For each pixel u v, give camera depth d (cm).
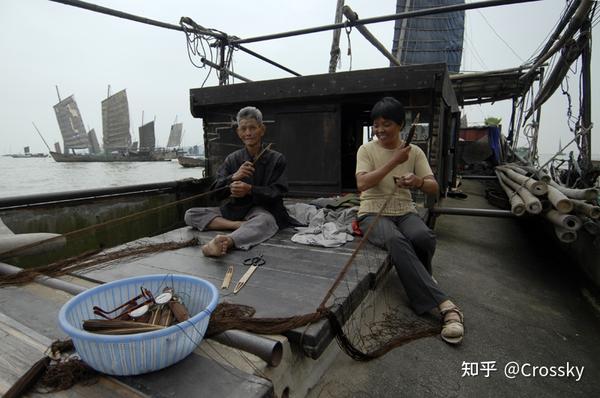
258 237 306
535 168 687
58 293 207
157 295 170
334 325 177
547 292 357
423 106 443
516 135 1172
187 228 359
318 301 192
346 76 460
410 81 430
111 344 114
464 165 1177
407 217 282
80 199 383
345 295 199
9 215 323
